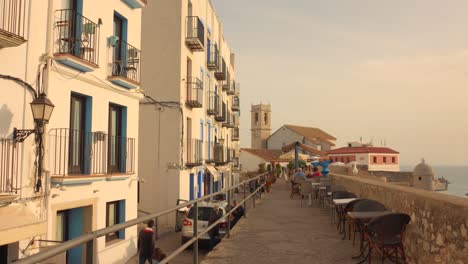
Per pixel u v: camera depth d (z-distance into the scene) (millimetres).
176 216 20969
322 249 8492
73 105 12492
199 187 25969
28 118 10078
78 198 12031
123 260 14531
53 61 11031
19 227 8383
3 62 9398
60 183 11078
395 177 37531
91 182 12570
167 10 22281
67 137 11680
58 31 11375
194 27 23875
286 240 9492
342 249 8469
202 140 26906
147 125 22078
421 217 6402
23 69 9961
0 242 7895
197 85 24031
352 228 9680
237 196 22125
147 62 22266
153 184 21766
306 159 49719
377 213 7754
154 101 21922
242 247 8750
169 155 21766
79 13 12250
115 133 15055
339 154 78188
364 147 77188
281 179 43219
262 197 22781
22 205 9633
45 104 9891
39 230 8906
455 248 5160
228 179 38688
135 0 15398
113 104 14719
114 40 14055
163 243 17984
